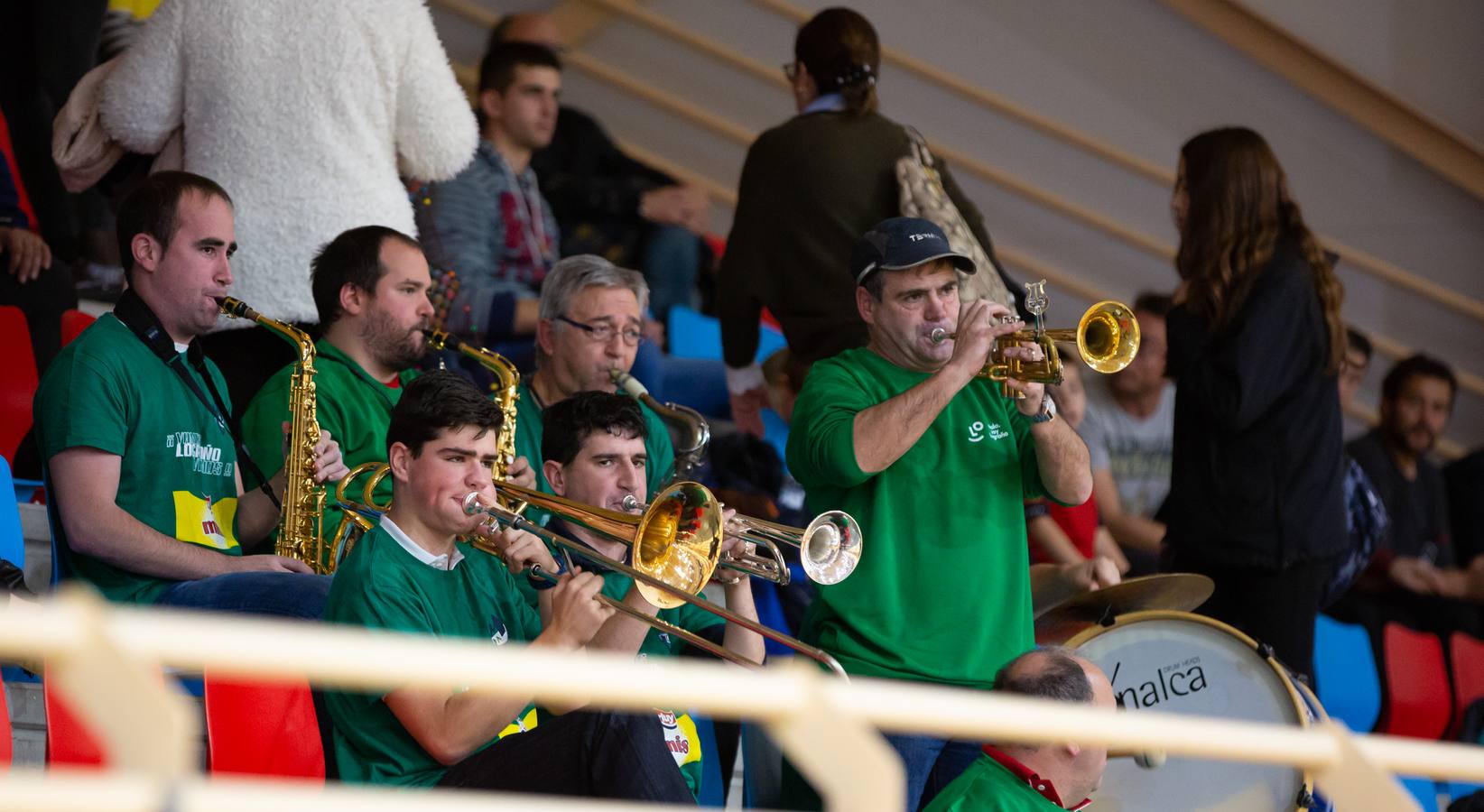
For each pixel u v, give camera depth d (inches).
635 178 874.1
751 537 438.3
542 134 753.0
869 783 162.1
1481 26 1045.2
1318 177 1054.4
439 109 601.3
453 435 407.2
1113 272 1070.4
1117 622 510.0
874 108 607.2
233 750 372.2
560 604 384.2
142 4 781.9
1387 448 853.2
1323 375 573.0
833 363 487.5
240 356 575.2
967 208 623.8
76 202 774.5
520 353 685.3
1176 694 507.2
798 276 591.5
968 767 430.3
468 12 1039.6
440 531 410.9
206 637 144.6
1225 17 1047.6
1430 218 1051.9
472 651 159.0
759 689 168.4
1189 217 580.7
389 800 151.3
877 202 592.1
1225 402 556.1
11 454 608.1
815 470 460.8
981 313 447.2
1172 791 496.1
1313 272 574.6
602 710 388.2
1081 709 196.5
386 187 594.2
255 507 499.5
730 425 722.8
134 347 476.7
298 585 433.7
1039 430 463.8
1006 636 459.5
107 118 595.8
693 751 475.8
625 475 481.4
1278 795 493.4
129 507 469.4
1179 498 573.0
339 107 584.7
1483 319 1058.1
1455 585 804.0
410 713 384.5
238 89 581.3
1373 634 794.2
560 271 576.4
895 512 463.8
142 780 138.3
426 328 537.0
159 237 481.7
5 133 677.9
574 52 1063.0
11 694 454.3
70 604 141.0
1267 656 510.0
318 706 418.9
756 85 1076.5
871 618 454.0
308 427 502.9
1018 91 1063.6
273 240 577.9
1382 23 1047.0
